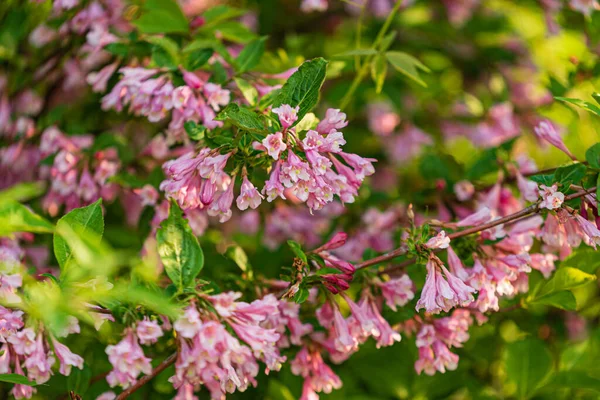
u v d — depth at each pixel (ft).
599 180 4.17
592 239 4.16
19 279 4.06
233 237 5.46
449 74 6.68
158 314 4.02
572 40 6.51
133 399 4.59
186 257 3.99
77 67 5.24
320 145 4.03
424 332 4.39
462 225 4.29
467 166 5.26
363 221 5.21
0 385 4.71
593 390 4.76
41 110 5.36
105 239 5.08
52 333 4.03
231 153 4.08
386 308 4.48
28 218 3.78
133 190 4.75
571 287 4.48
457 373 4.88
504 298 4.70
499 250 4.37
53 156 4.86
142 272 4.02
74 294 3.95
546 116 5.61
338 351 4.45
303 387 4.47
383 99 6.10
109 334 4.44
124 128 5.24
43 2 5.15
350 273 4.22
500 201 4.78
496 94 6.22
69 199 4.88
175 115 4.38
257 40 4.58
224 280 4.59
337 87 5.60
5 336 4.00
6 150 5.13
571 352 4.87
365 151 6.27
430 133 6.32
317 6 5.54
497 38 6.72
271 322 4.30
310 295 4.46
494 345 5.05
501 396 4.93
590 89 5.31
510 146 4.92
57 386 4.54
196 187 4.14
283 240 5.31
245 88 4.40
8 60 5.33
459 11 6.68
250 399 4.81
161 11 4.75
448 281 4.13
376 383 4.85
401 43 6.48
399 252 4.28
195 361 3.93
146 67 4.51
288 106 4.03
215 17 4.86
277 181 4.04
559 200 4.14
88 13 5.04
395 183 6.10
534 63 6.57
